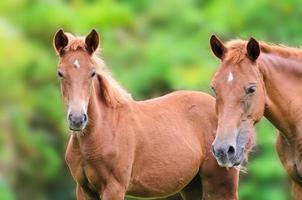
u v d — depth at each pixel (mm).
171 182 10883
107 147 10281
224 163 9289
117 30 19297
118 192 10312
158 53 18203
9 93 18078
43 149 18188
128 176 10445
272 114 9953
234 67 9500
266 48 10039
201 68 17938
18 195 18484
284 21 19359
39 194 18734
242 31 19297
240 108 9391
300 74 9992
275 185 17391
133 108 10766
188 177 11023
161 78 18062
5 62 18047
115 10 19359
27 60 18156
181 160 10883
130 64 18547
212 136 11227
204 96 11430
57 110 18312
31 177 18484
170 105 11172
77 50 10102
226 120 9336
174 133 10930
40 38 19047
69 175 18953
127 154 10414
